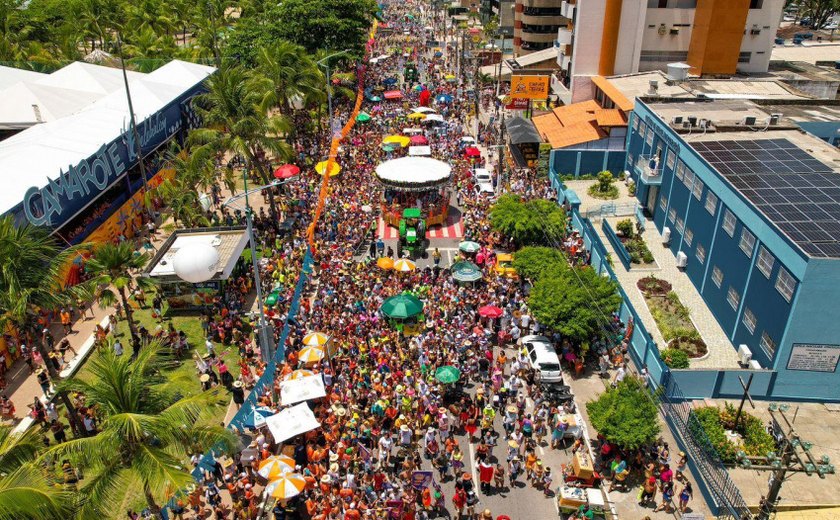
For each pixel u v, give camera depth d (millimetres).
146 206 50031
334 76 77188
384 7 191125
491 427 28062
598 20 67688
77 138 47438
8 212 35219
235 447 20781
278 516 24047
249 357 33156
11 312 24625
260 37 79000
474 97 85125
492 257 43625
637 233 46531
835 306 28016
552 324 33188
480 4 158750
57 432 27109
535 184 56188
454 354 32406
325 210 50031
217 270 37281
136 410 19297
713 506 24750
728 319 35312
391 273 42062
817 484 25656
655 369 31609
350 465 26266
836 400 30203
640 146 53062
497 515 24891
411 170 51500
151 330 36375
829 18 119688
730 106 51250
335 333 34625
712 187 37719
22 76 66625
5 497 15242
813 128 46844
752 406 28094
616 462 25984
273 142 49781
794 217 31125
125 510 23609
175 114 61312
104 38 98750
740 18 64875
